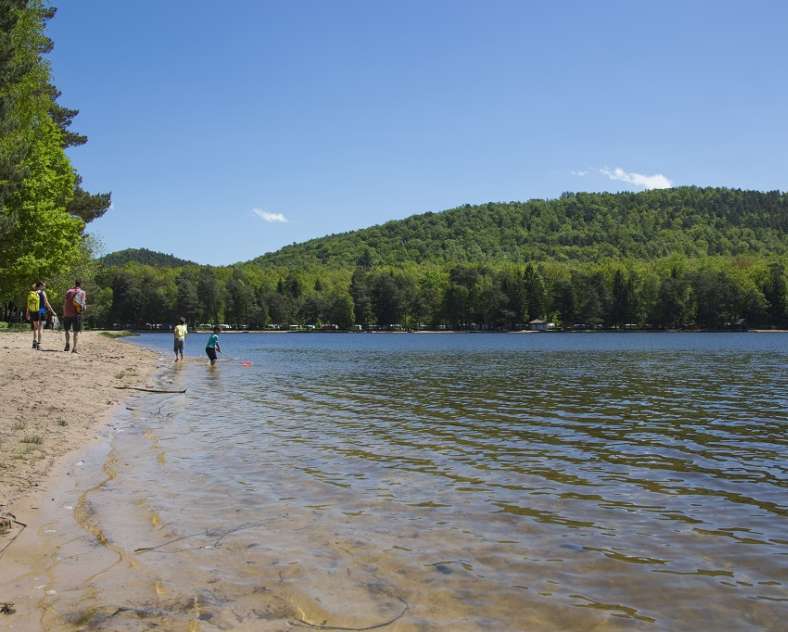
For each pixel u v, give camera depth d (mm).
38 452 10203
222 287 157750
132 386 20250
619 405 17219
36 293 27797
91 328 120938
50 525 6867
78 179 53344
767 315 141250
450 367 33500
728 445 11570
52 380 18422
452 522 7098
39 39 38375
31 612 4836
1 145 32094
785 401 18062
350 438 12148
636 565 5906
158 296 143250
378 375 27812
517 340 96500
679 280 143500
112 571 5648
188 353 50219
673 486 8711
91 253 67875
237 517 7215
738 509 7648
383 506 7684
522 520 7191
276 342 89688
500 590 5348
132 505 7641
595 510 7586
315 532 6727
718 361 38344
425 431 12977
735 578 5617
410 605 5055
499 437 12328
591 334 136375
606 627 4727
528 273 149375
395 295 154750
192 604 5008
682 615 4926
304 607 4996
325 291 175625
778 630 4695
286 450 10961
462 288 149625
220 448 11086
